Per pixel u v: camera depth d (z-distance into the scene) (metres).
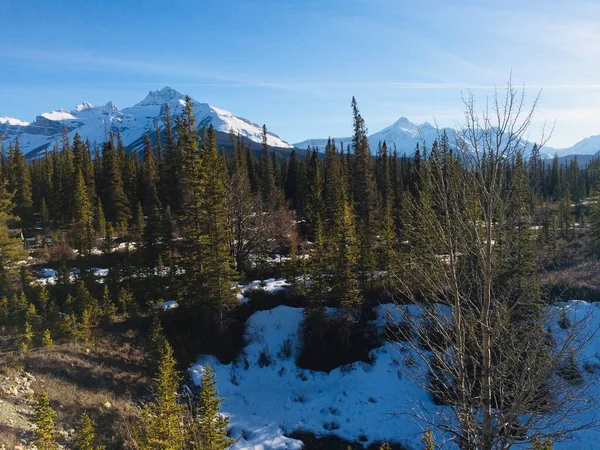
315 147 67.00
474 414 6.84
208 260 29.52
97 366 23.14
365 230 35.88
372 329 29.06
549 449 7.93
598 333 21.05
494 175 6.44
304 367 28.44
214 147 39.97
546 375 6.19
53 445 14.09
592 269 27.03
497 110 6.45
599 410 19.02
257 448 20.81
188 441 12.88
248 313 32.72
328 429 22.72
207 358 28.47
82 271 35.69
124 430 17.08
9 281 32.09
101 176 60.72
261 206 43.31
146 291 33.78
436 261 7.44
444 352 7.44
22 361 20.91
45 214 54.25
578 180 92.62
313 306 29.25
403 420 22.39
